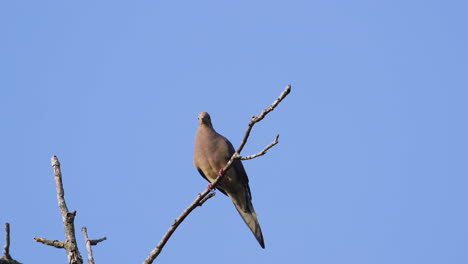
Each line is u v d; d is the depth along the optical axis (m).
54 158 9.10
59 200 8.74
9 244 7.42
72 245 8.41
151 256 8.92
